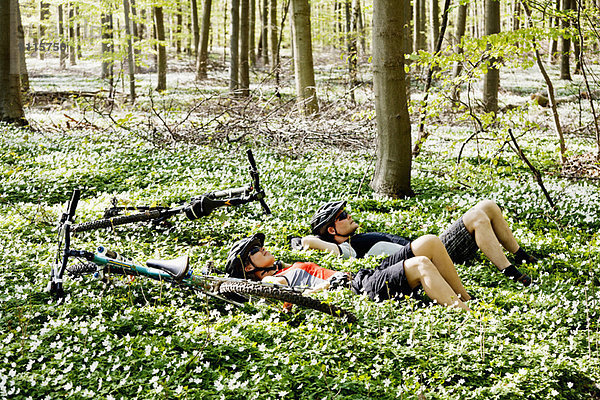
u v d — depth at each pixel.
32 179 8.74
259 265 5.29
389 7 8.62
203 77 29.30
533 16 10.80
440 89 10.52
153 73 35.16
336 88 19.98
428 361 4.11
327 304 4.52
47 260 5.71
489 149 13.02
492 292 5.60
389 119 8.86
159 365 3.87
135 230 7.02
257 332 4.39
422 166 11.04
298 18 14.84
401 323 4.62
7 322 4.36
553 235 7.50
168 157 10.38
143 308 4.73
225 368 3.99
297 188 8.91
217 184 8.86
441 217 7.95
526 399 3.79
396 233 7.32
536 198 8.89
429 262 4.97
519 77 31.09
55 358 3.81
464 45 9.52
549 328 4.88
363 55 29.59
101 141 11.61
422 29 31.39
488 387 3.89
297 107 14.83
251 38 36.31
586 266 6.42
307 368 3.88
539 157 12.63
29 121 13.95
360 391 3.71
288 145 11.55
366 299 4.94
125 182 9.05
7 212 7.42
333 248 6.18
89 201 7.77
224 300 5.10
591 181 10.59
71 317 4.59
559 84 26.80
